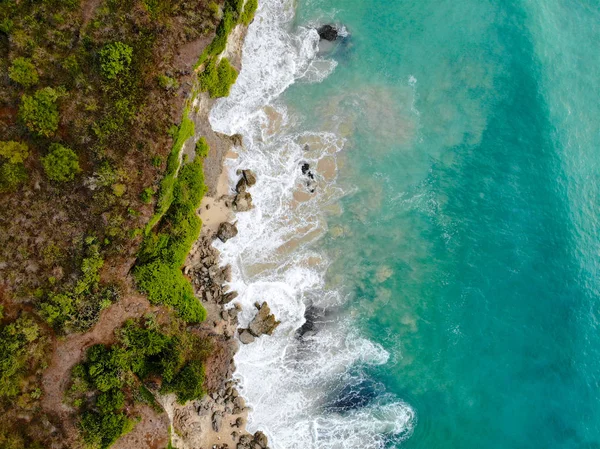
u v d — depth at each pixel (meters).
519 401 29.91
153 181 23.67
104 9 22.41
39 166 22.44
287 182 28.33
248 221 27.88
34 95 21.84
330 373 28.77
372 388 29.17
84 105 22.41
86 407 23.50
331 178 28.83
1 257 22.56
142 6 22.73
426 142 29.73
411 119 29.56
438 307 29.67
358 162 29.09
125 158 23.06
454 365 29.64
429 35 29.88
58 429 23.08
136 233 23.78
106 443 23.45
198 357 26.17
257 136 28.03
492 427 29.61
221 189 27.44
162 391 24.83
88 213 23.08
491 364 29.89
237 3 25.09
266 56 27.97
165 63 23.31
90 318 23.48
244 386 27.58
